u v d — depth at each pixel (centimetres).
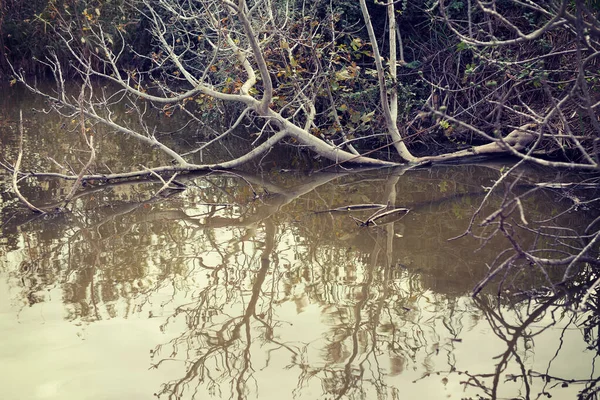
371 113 938
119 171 916
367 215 710
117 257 590
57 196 788
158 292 517
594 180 823
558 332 447
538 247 597
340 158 929
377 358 418
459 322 464
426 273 549
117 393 374
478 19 1060
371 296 509
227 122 1236
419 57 1122
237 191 817
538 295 504
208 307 492
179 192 813
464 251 595
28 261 577
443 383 386
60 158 995
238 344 438
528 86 1002
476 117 979
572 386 382
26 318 464
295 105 1032
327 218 704
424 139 1055
